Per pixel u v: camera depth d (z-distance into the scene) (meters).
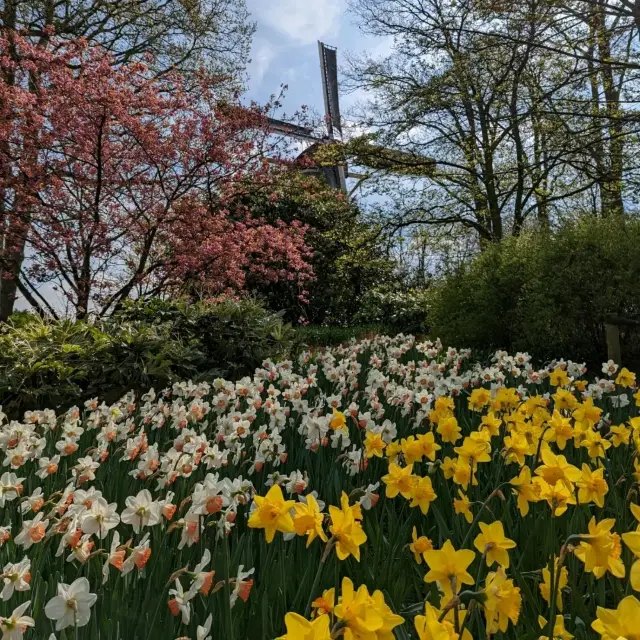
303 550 2.01
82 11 12.93
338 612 1.01
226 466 3.01
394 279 17.56
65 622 1.29
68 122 7.68
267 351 7.44
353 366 5.25
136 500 1.77
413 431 3.75
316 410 3.33
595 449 2.48
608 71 12.45
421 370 5.16
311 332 12.63
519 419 2.80
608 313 6.93
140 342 6.25
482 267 8.79
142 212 8.38
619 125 11.91
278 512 1.37
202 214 8.69
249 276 14.07
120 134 8.46
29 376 5.46
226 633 1.42
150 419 3.94
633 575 0.98
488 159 13.27
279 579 1.75
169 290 9.41
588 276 7.13
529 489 1.77
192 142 8.80
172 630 1.45
